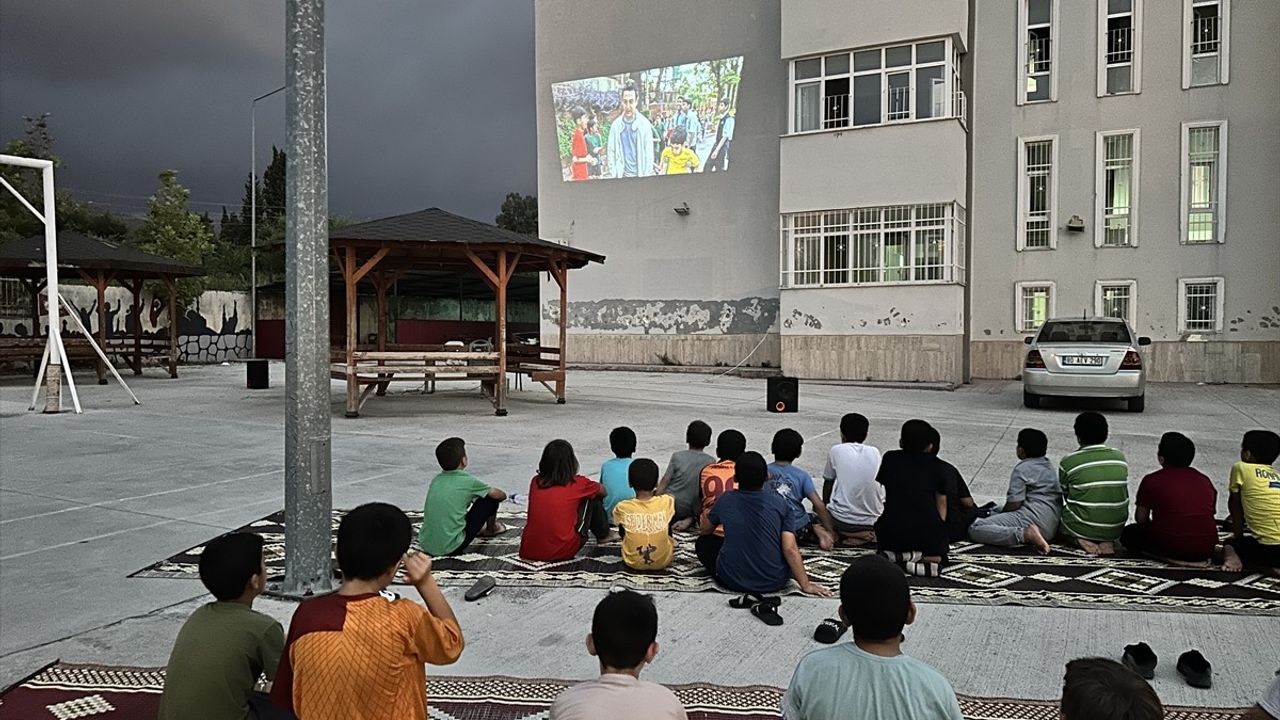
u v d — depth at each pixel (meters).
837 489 6.03
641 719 2.14
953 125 18.77
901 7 19.09
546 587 4.97
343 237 12.62
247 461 8.96
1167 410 13.96
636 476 5.30
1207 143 19.45
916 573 5.17
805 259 20.38
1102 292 20.34
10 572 5.20
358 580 2.58
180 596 4.78
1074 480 5.79
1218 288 19.33
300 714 2.43
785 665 3.83
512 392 17.56
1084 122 20.36
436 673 3.72
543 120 26.72
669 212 24.95
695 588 4.96
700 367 24.44
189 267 21.39
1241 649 3.97
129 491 7.49
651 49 25.06
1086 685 1.79
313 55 4.56
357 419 12.83
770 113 23.53
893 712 2.19
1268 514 5.15
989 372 21.31
